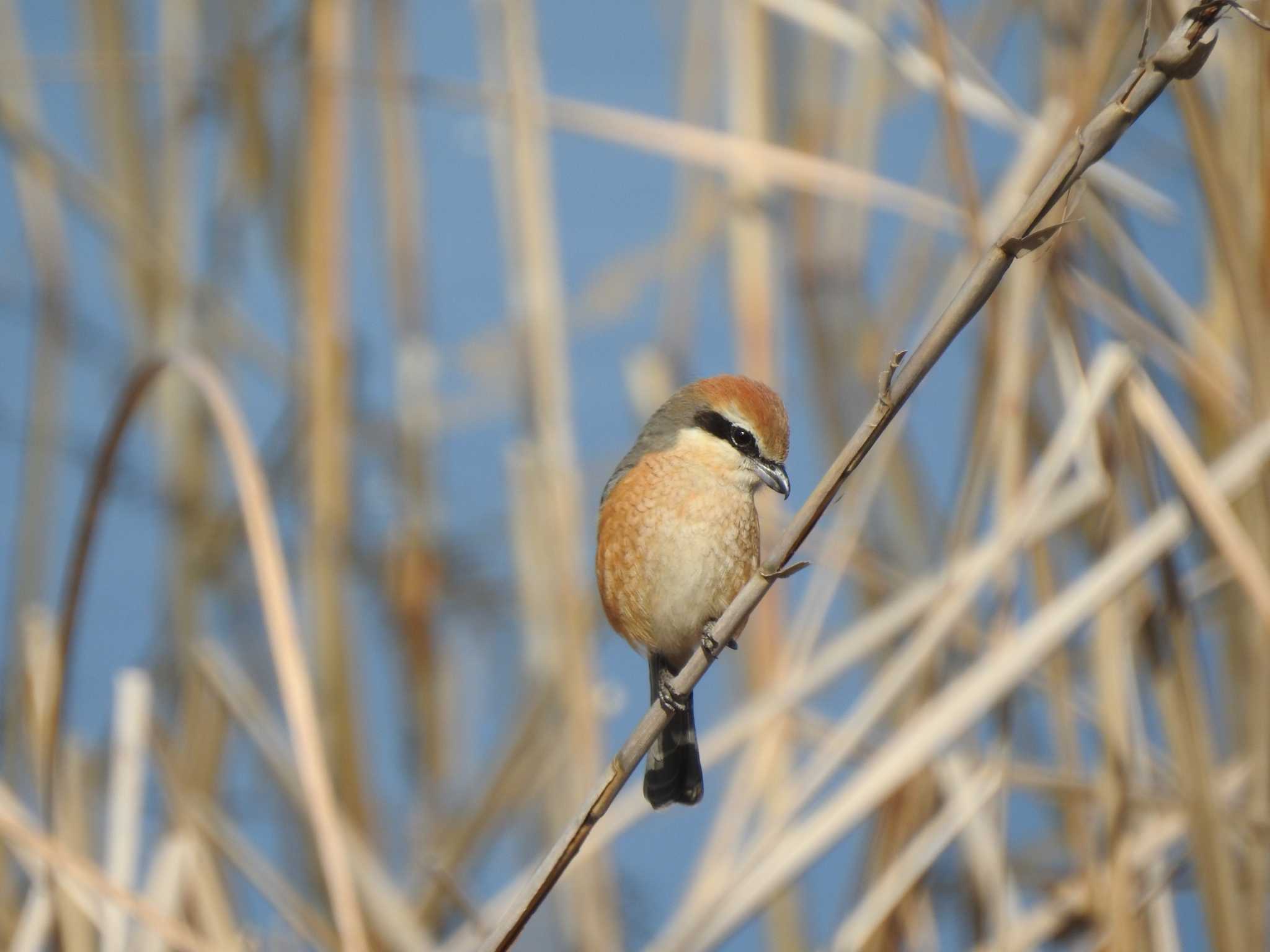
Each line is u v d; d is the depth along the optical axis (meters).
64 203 10.93
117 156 10.91
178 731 10.07
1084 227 8.33
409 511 10.83
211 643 9.91
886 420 5.18
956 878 9.06
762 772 8.16
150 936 7.14
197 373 7.39
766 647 9.04
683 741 7.62
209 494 10.98
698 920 7.10
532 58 9.32
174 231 10.89
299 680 6.71
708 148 8.63
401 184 10.76
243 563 11.11
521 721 9.96
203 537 10.84
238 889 9.85
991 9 9.79
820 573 8.67
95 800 9.18
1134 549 7.27
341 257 9.83
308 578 10.02
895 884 7.57
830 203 10.41
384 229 10.81
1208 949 7.34
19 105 10.53
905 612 8.01
